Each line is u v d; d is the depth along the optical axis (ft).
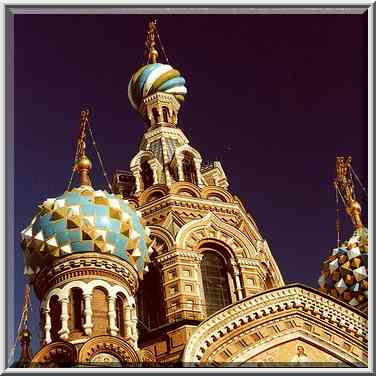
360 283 155.74
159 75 184.75
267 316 132.16
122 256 135.44
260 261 161.99
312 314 133.80
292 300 133.80
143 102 185.57
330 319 133.69
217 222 163.02
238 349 128.98
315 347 131.85
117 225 136.15
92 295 131.13
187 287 152.15
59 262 133.08
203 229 161.17
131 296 135.13
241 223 164.96
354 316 134.21
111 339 124.06
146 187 172.04
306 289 135.03
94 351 122.62
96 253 133.69
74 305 130.82
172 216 161.27
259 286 158.20
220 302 156.25
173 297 151.02
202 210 164.25
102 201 137.80
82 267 132.67
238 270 159.12
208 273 158.92
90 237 133.80
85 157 147.74
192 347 127.03
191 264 155.74
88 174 146.72
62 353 123.24
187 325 144.05
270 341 130.52
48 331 130.00
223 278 159.22
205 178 175.01
